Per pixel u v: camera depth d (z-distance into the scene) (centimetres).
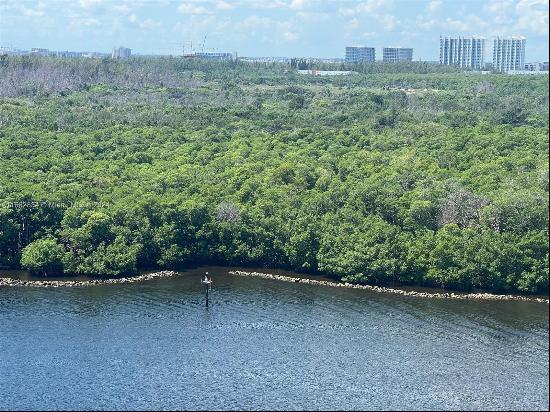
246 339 16900
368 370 15150
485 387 14300
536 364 15325
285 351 16188
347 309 19075
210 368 15312
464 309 19038
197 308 19125
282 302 19700
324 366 15375
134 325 17788
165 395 14100
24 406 13650
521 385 14362
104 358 15788
